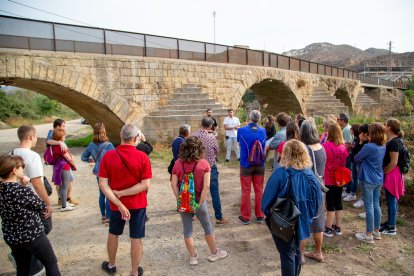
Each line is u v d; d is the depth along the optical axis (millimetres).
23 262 3217
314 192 3293
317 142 4129
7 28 10078
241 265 4195
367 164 4520
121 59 13086
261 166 5352
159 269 4145
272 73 21469
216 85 17047
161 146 13492
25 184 3305
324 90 28219
